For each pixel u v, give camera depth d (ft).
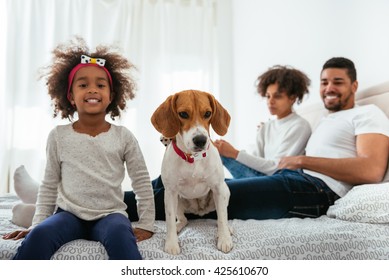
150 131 10.19
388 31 4.72
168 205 3.19
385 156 3.88
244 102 10.28
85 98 3.51
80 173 3.25
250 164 5.04
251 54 9.81
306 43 6.93
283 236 3.02
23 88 9.23
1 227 3.48
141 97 10.21
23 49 9.37
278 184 3.94
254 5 9.61
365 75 5.22
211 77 11.06
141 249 2.84
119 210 3.27
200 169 3.22
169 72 10.54
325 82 5.04
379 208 3.20
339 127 4.50
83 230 3.10
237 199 3.79
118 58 4.25
